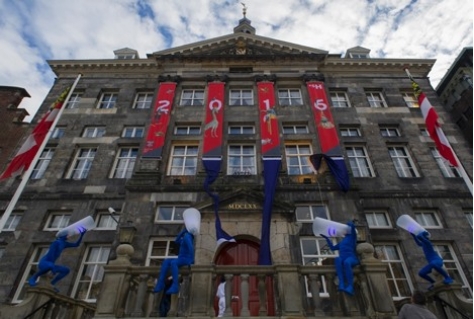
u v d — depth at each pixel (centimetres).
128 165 1662
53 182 1558
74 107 1970
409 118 1867
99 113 1897
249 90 2034
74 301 966
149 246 1272
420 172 1606
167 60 2139
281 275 825
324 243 1280
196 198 1404
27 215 1438
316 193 1417
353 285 830
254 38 2272
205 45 2241
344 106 1975
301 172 1569
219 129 1691
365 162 1673
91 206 1472
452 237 1360
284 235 1215
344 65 2167
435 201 1473
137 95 2058
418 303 649
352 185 1429
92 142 1741
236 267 845
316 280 831
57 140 1758
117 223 1401
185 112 1841
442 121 1875
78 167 1672
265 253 1130
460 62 2131
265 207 1268
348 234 891
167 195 1413
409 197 1483
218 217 1230
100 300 793
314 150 1641
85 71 2172
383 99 2028
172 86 1956
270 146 1598
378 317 764
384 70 2180
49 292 881
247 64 2153
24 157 1277
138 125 1833
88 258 1345
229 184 1448
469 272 1270
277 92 1995
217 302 1022
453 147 1730
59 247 923
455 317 795
